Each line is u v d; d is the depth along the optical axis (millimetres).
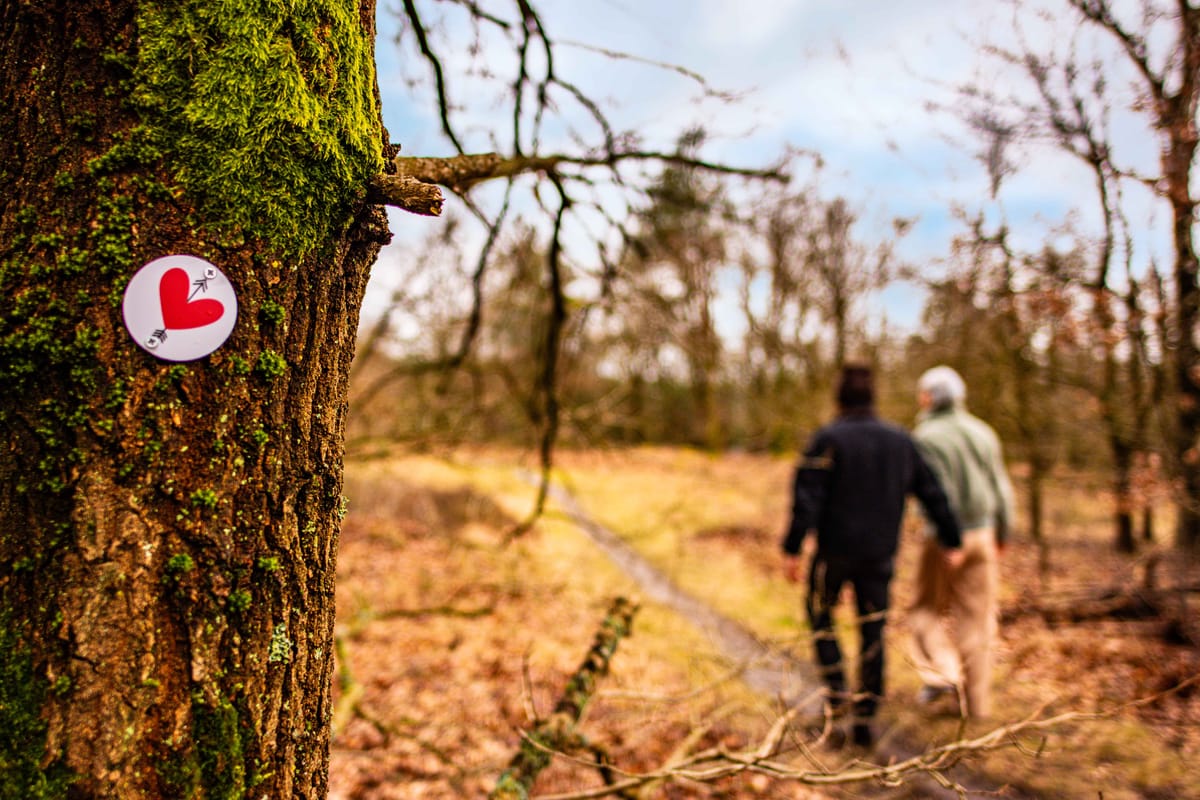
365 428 5969
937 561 3512
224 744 987
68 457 929
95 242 934
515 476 10062
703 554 7984
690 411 13023
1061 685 3562
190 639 965
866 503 3180
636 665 4113
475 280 3270
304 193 1032
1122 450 4984
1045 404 6285
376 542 7711
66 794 911
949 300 6121
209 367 975
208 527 972
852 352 11031
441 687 3852
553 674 4117
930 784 2641
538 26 2354
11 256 933
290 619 1057
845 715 3098
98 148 940
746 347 8727
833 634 3158
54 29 945
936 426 3553
